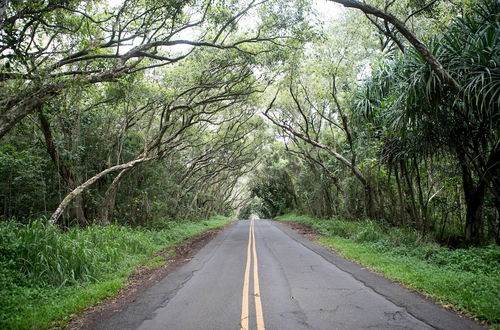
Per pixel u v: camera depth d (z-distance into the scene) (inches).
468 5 374.6
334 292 263.0
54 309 231.3
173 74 720.3
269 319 205.9
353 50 721.6
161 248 569.3
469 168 404.8
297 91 782.5
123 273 351.3
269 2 497.7
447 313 209.8
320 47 663.1
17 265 289.3
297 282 298.8
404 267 335.0
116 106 624.4
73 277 297.6
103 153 687.7
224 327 195.5
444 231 503.5
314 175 1096.8
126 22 443.2
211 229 1069.8
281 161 1461.6
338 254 461.4
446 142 389.7
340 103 768.9
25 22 383.6
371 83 539.2
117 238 477.1
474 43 315.3
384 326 190.2
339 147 906.1
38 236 315.9
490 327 185.5
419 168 509.4
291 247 544.7
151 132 927.7
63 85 341.4
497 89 289.0
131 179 765.3
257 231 913.5
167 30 471.2
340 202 927.0
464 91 306.7
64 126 569.3
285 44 598.2
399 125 389.7
